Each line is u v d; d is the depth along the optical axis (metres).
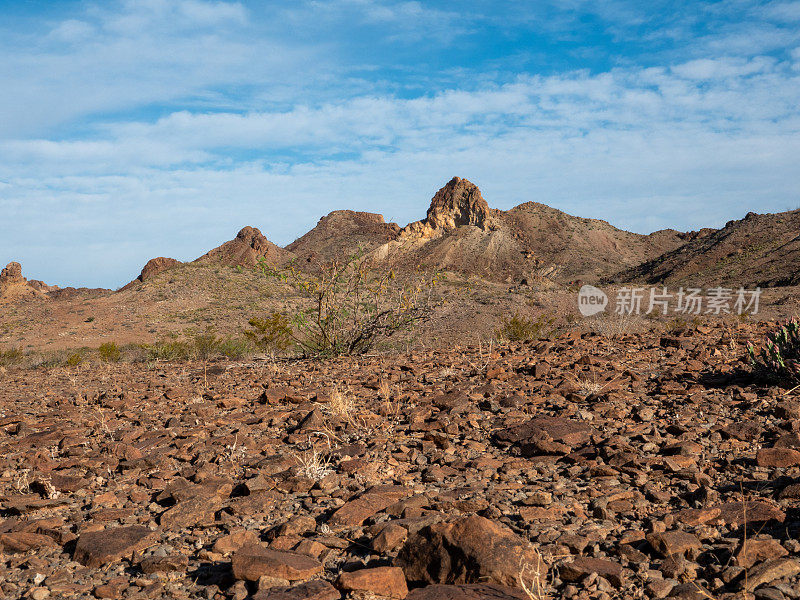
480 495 3.99
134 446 5.96
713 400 6.35
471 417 6.35
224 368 12.79
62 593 2.98
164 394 9.16
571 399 6.91
